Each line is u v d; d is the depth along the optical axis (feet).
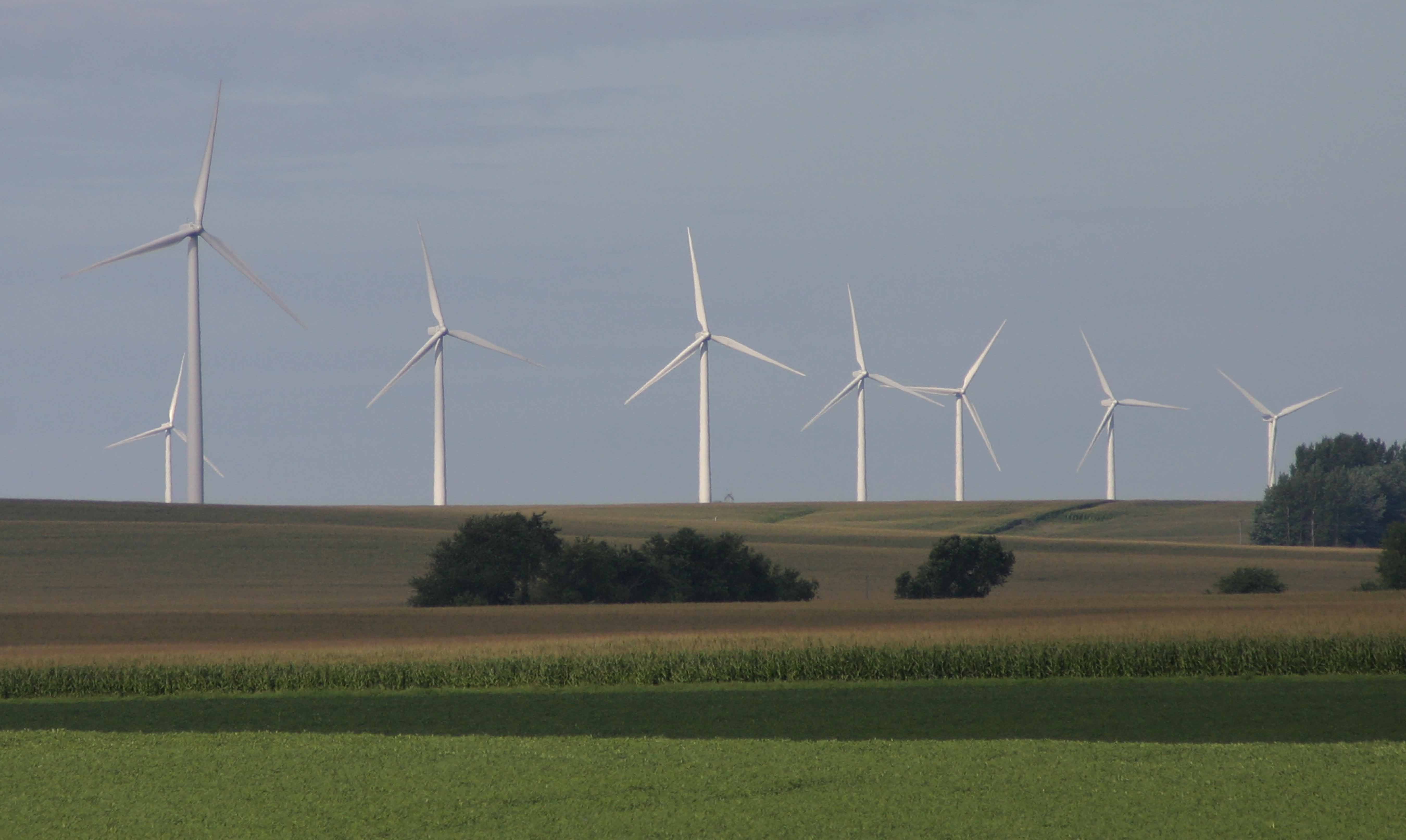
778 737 235.81
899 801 159.02
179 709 286.66
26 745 199.11
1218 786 163.63
